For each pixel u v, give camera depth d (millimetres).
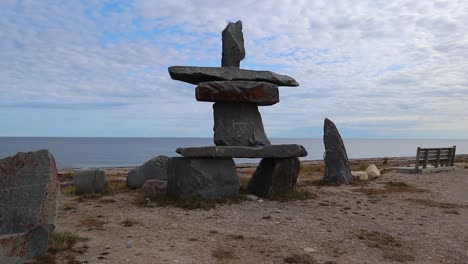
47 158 7238
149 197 13039
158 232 9117
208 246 8219
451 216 11383
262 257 7672
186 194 12289
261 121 13898
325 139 17438
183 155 12188
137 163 66375
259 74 13586
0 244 6094
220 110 13453
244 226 9836
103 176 14391
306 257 7727
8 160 7188
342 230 9703
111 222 9930
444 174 19906
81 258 7203
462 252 8359
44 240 7062
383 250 8359
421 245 8750
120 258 7336
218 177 12578
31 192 6934
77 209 11398
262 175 13586
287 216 10898
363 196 14008
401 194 14523
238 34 13891
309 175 21281
